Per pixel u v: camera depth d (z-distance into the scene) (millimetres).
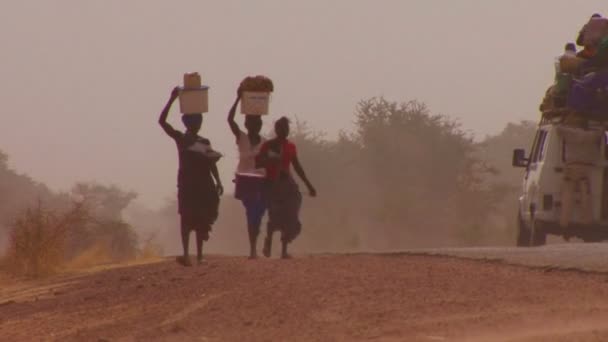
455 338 23562
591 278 32375
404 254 45969
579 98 64562
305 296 30703
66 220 62312
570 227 65125
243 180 48250
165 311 31188
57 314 34719
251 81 47656
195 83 46406
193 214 46812
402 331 24547
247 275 37562
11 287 50750
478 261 39969
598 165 64688
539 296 28797
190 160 46781
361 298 29703
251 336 25516
